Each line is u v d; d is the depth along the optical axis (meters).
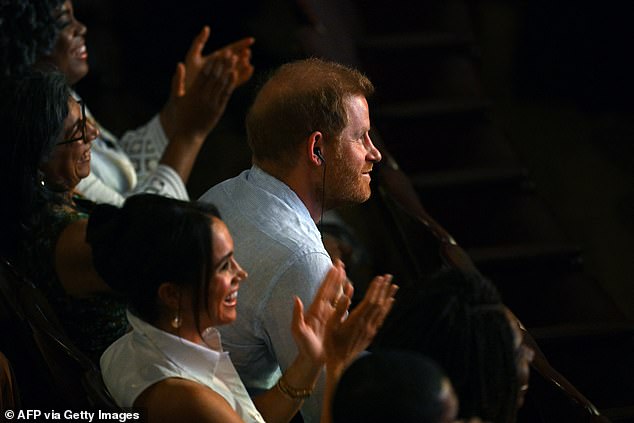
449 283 6.55
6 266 8.94
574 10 25.50
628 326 13.00
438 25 20.19
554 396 8.98
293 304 8.54
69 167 9.88
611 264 19.88
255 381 9.15
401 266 14.62
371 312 7.13
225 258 7.29
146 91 22.31
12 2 12.19
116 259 7.26
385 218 12.02
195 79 12.94
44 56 12.73
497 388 6.44
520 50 26.20
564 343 12.76
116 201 12.70
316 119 8.70
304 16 16.17
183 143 12.98
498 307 6.50
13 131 9.38
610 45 25.36
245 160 20.41
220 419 7.15
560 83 25.94
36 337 8.63
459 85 18.80
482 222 15.65
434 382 5.27
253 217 8.78
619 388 11.99
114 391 7.52
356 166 8.90
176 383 7.24
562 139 24.44
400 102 18.44
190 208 7.31
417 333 6.46
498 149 17.30
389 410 5.20
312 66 9.01
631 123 25.00
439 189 16.16
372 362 5.37
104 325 9.49
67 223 9.45
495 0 27.77
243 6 22.12
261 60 21.66
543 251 14.68
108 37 22.20
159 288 7.24
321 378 8.44
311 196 9.04
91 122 10.21
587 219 21.33
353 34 19.36
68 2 12.87
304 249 8.61
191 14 22.11
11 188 9.41
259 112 8.91
